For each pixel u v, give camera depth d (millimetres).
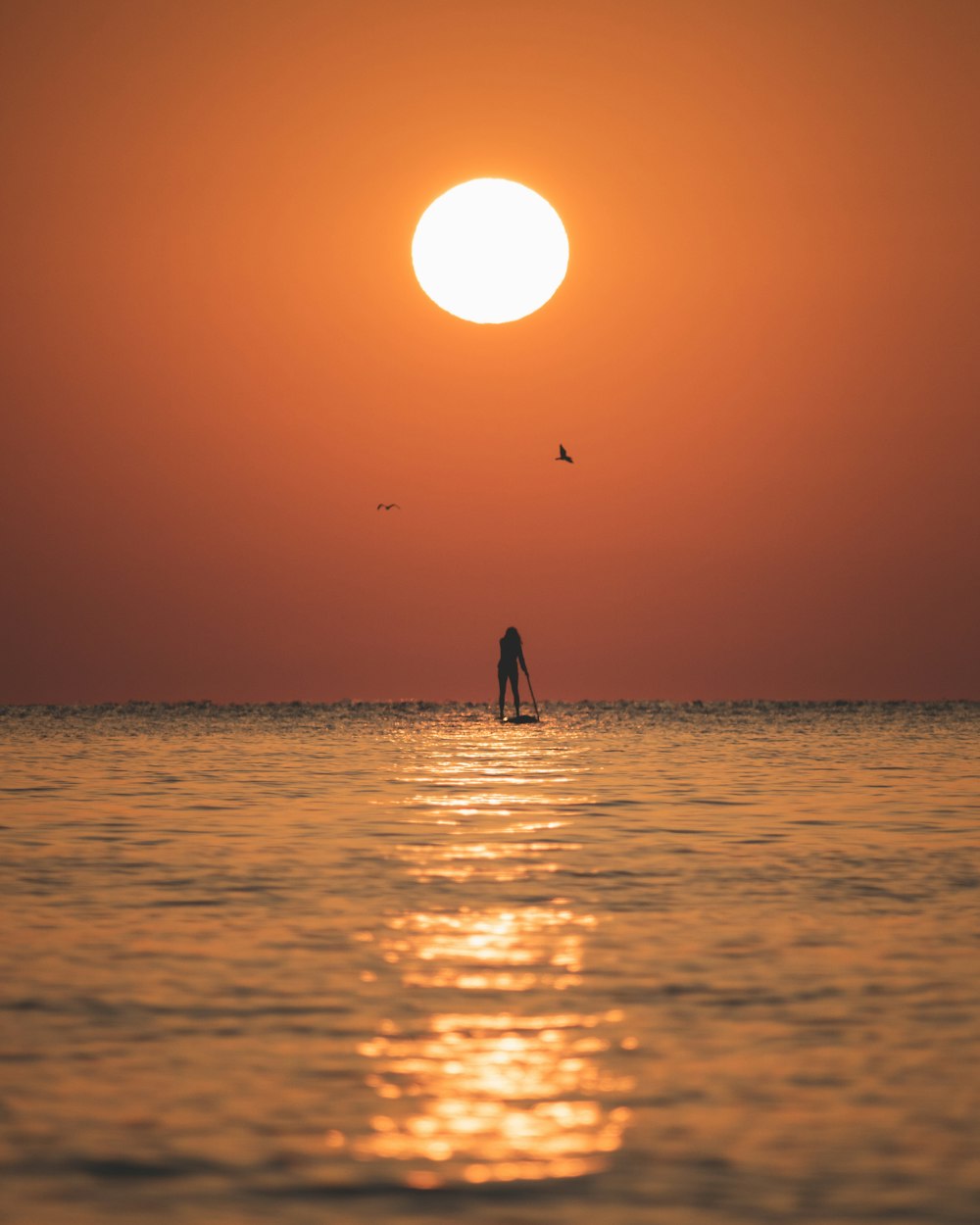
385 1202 23125
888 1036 31375
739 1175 24141
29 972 36750
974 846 58156
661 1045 30797
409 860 54250
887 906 45469
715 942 40219
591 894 47438
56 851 56656
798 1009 33375
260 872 51594
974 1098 27594
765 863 53625
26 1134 25844
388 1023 32312
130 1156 24844
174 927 42125
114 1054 30109
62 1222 22438
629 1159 24766
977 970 36969
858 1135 25812
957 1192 23500
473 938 40719
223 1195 23391
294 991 35000
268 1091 27969
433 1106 27172
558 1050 30453
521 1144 25453
